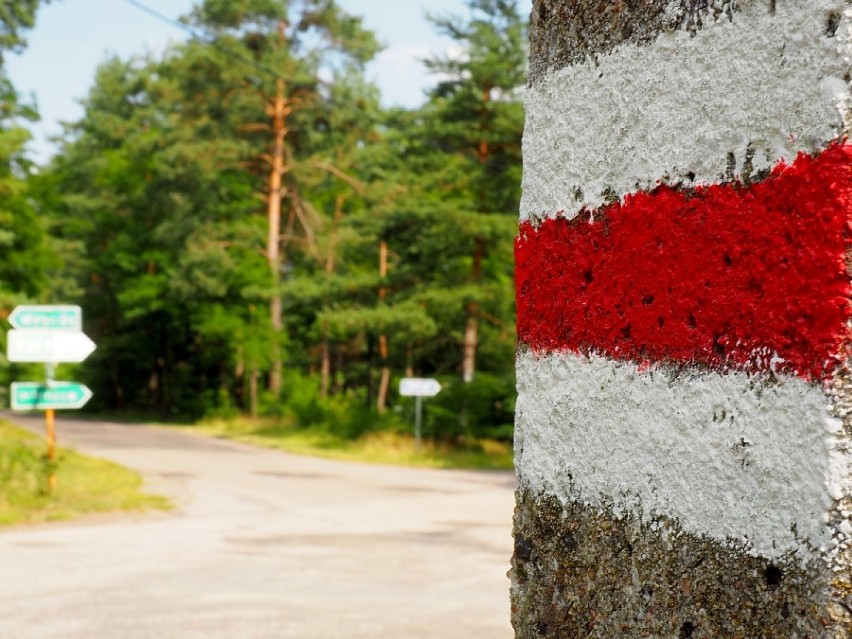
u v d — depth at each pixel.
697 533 0.94
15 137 25.39
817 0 0.82
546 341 1.20
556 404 1.17
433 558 7.89
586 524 1.11
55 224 41.69
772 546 0.85
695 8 0.96
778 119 0.85
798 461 0.82
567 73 1.17
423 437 23.38
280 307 35.28
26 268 28.45
